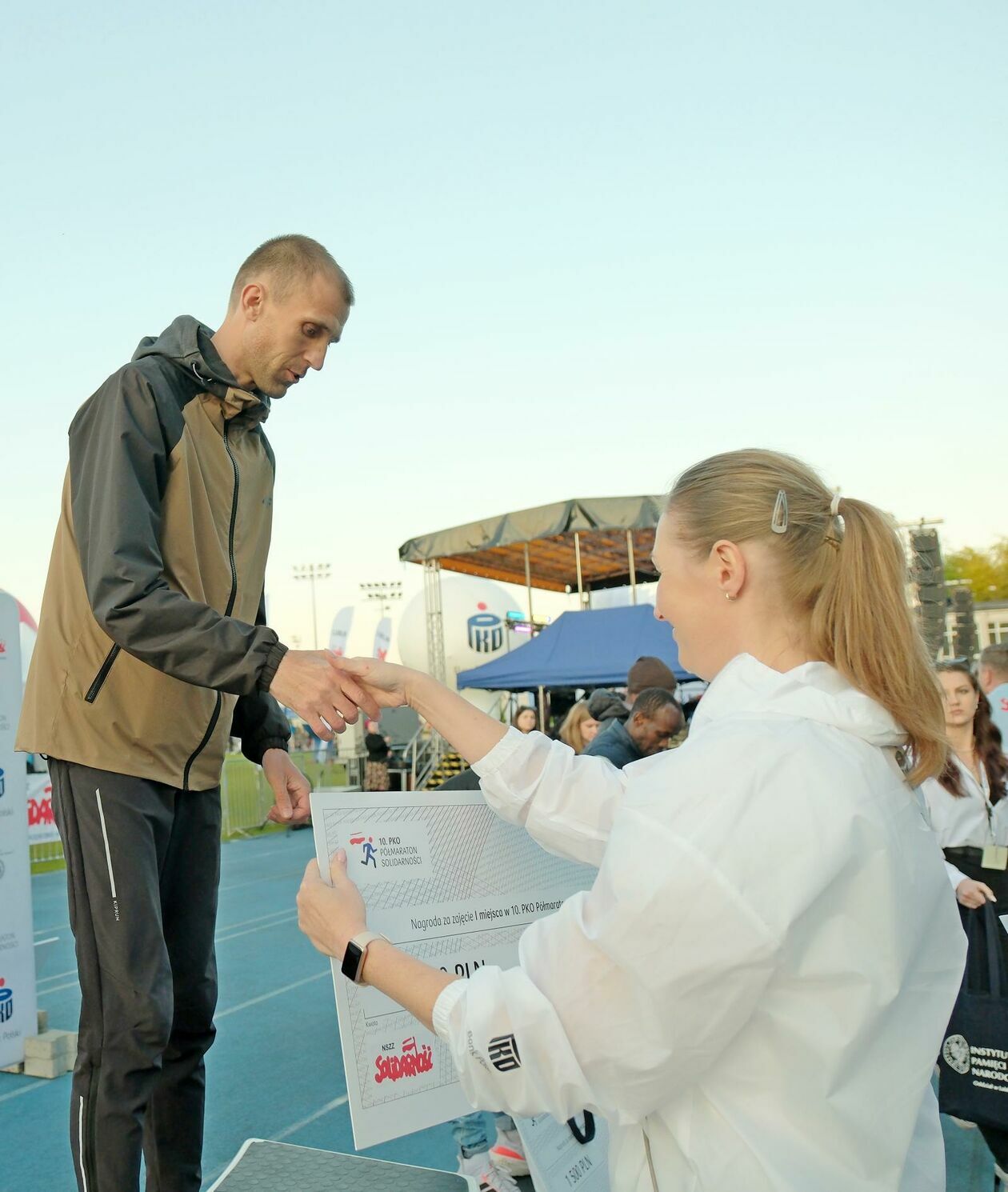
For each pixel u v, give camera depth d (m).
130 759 1.93
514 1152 3.17
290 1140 3.65
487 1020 1.19
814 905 1.10
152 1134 2.15
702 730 1.24
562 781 1.60
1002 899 2.87
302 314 1.98
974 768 3.55
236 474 2.12
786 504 1.35
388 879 1.61
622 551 17.69
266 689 1.69
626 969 1.10
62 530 2.03
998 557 49.00
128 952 1.86
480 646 21.44
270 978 6.19
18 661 4.48
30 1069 4.38
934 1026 1.25
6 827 4.40
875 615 1.27
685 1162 1.18
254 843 14.50
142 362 1.98
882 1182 1.14
